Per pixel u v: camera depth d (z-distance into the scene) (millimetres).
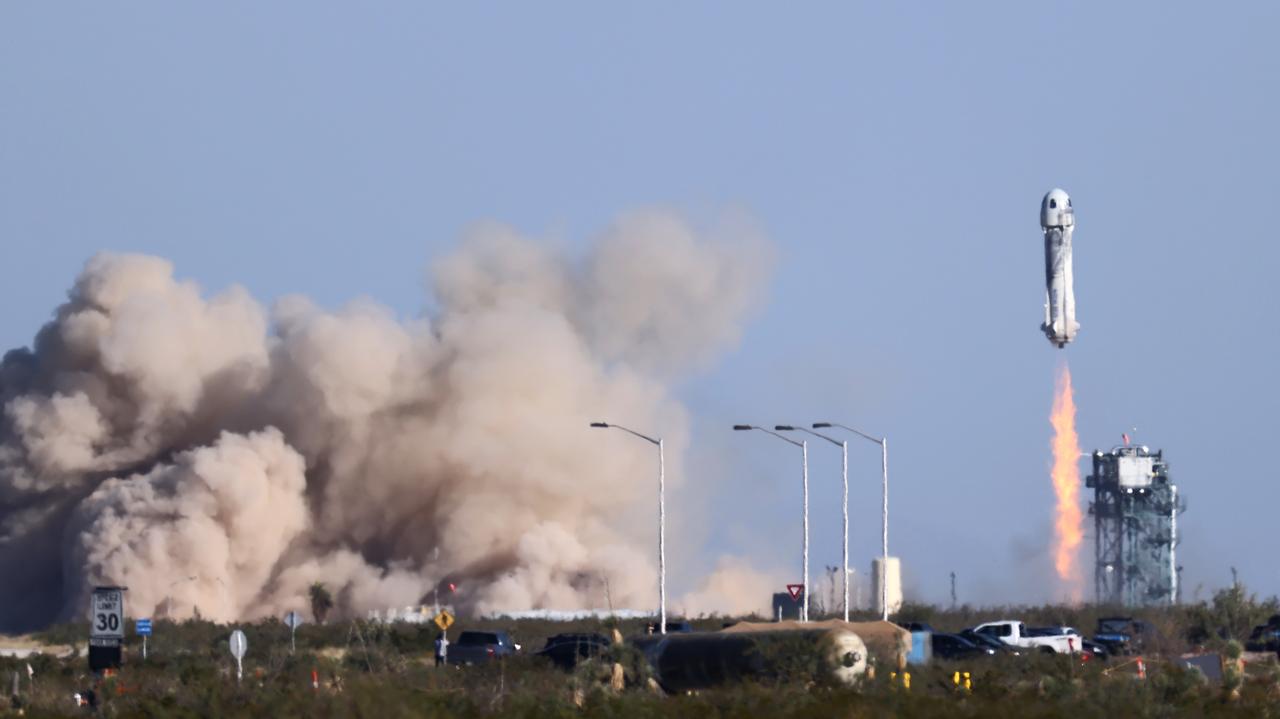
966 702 180750
